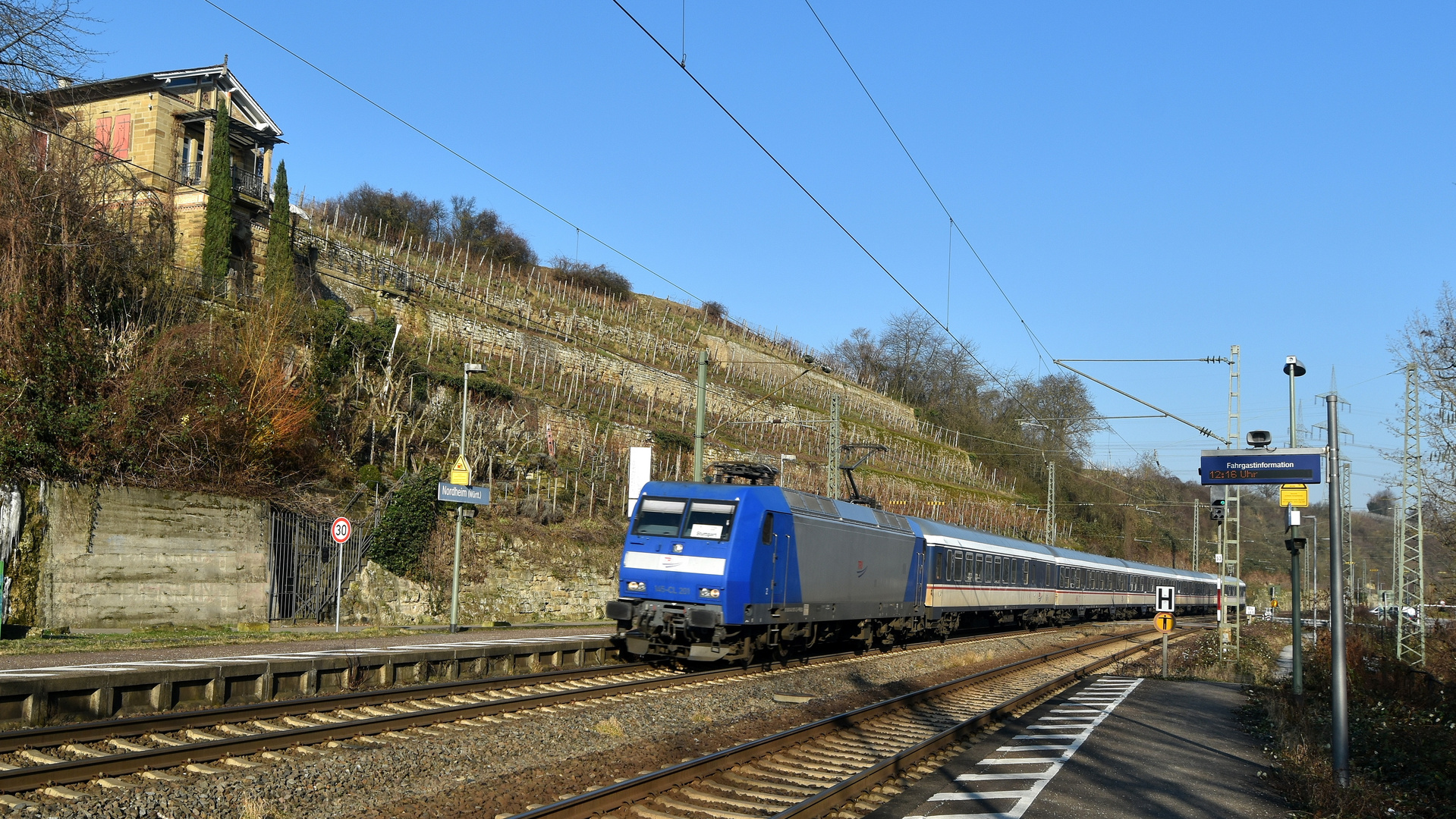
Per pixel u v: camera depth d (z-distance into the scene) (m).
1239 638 31.88
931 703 17.72
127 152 39.16
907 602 28.19
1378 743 15.20
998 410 88.88
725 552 18.92
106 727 10.46
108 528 23.69
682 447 48.09
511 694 14.95
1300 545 21.81
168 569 24.61
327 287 41.88
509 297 55.28
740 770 11.09
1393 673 27.86
